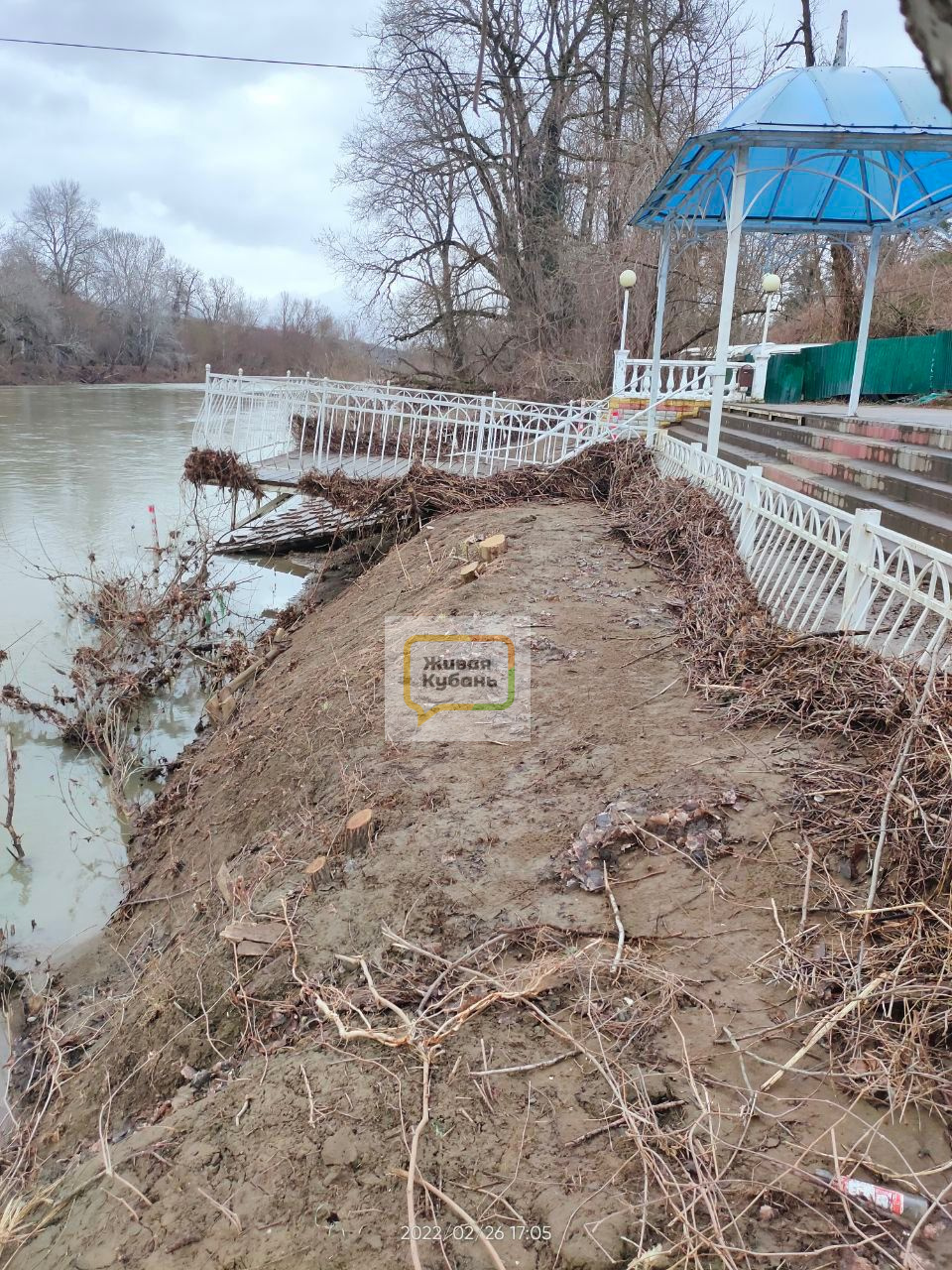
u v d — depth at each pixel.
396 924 3.35
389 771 4.51
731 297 7.44
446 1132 2.38
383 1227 2.15
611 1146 2.25
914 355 13.82
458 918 3.30
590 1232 2.03
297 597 11.54
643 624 5.82
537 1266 1.99
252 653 9.80
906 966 2.60
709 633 5.22
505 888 3.41
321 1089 2.65
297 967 3.35
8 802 6.69
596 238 26.27
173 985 3.86
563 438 12.32
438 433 12.59
